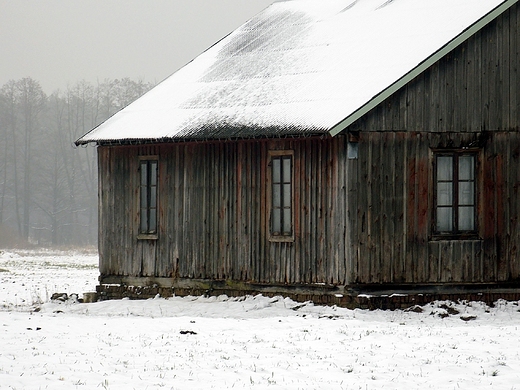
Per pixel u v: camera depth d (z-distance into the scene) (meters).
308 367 18.41
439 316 26.12
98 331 23.00
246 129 28.00
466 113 27.77
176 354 19.70
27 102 132.12
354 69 28.45
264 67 32.03
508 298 28.16
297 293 27.73
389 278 26.95
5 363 18.73
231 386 16.73
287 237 28.00
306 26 34.28
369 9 33.00
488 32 28.08
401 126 27.03
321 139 27.25
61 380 17.14
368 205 26.73
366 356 19.47
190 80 34.34
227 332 22.77
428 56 26.75
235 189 29.41
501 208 28.19
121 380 17.16
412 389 16.66
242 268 29.14
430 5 30.59
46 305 30.73
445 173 27.72
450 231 27.73
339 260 26.78
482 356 19.48
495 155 28.12
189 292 30.56
